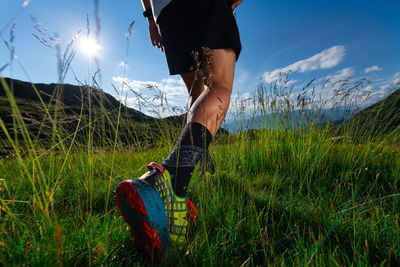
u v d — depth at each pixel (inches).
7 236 31.0
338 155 77.5
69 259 28.2
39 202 29.4
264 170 80.4
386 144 80.3
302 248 33.6
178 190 35.3
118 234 37.7
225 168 79.1
